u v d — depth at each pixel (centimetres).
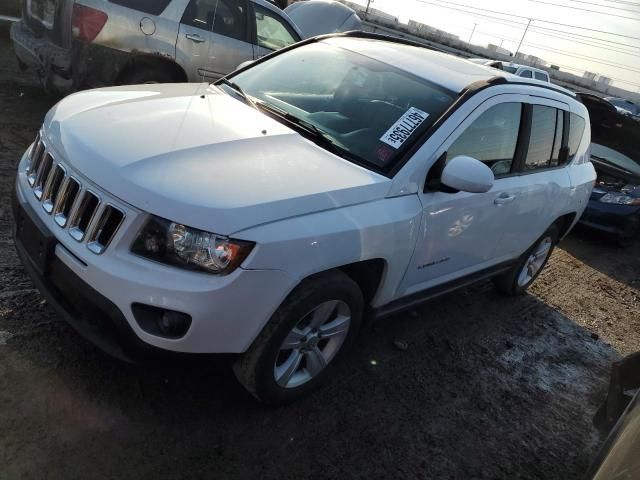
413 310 436
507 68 1641
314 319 273
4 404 244
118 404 262
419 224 302
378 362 355
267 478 247
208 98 336
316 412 295
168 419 263
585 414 370
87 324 242
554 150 443
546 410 362
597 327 518
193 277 222
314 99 347
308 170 271
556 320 505
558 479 302
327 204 257
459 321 444
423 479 273
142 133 264
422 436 302
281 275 237
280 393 277
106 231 231
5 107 612
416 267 323
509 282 492
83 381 269
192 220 221
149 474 233
